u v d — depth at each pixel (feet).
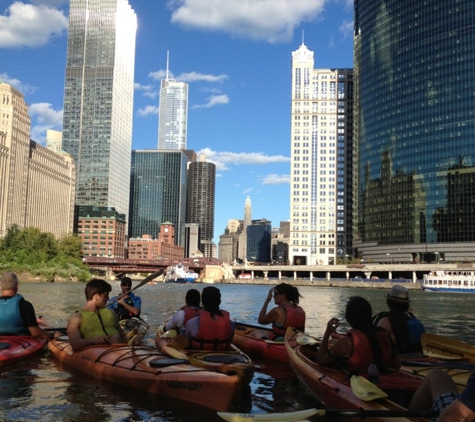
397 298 34.45
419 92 516.73
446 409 16.63
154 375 33.40
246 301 191.31
